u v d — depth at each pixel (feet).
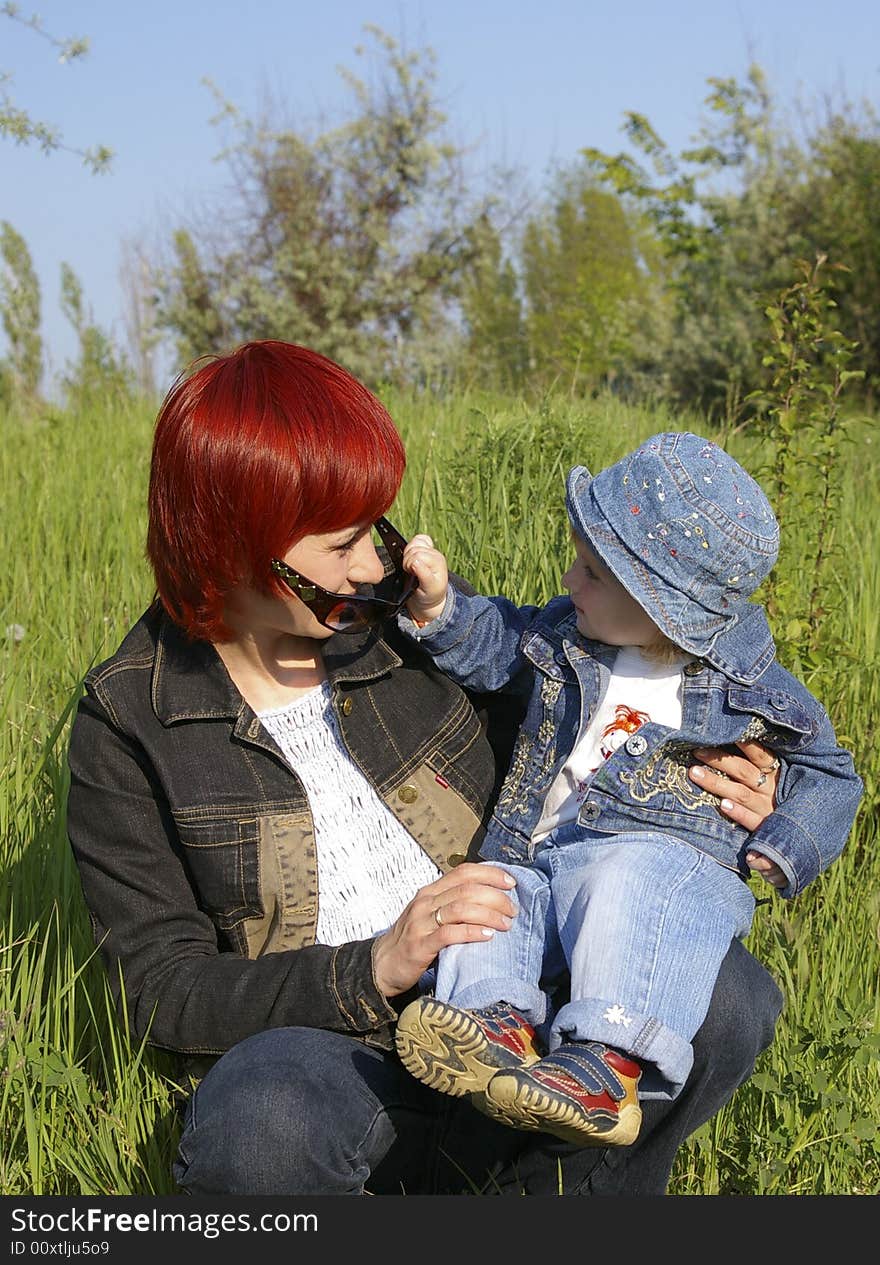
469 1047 6.24
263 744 7.55
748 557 7.53
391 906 7.68
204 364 7.45
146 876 7.52
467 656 8.00
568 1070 6.26
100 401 31.55
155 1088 8.07
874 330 51.75
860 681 13.41
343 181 55.62
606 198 79.30
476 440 17.12
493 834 7.97
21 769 10.69
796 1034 8.71
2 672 12.53
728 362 50.44
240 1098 6.56
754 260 56.70
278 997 7.06
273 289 55.88
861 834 11.86
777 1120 8.57
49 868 9.75
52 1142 7.98
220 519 6.93
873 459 23.57
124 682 7.59
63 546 17.70
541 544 13.12
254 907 7.52
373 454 7.07
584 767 7.78
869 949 10.21
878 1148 8.34
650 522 7.54
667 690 7.77
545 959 7.48
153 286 56.03
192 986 7.22
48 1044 8.34
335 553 7.26
